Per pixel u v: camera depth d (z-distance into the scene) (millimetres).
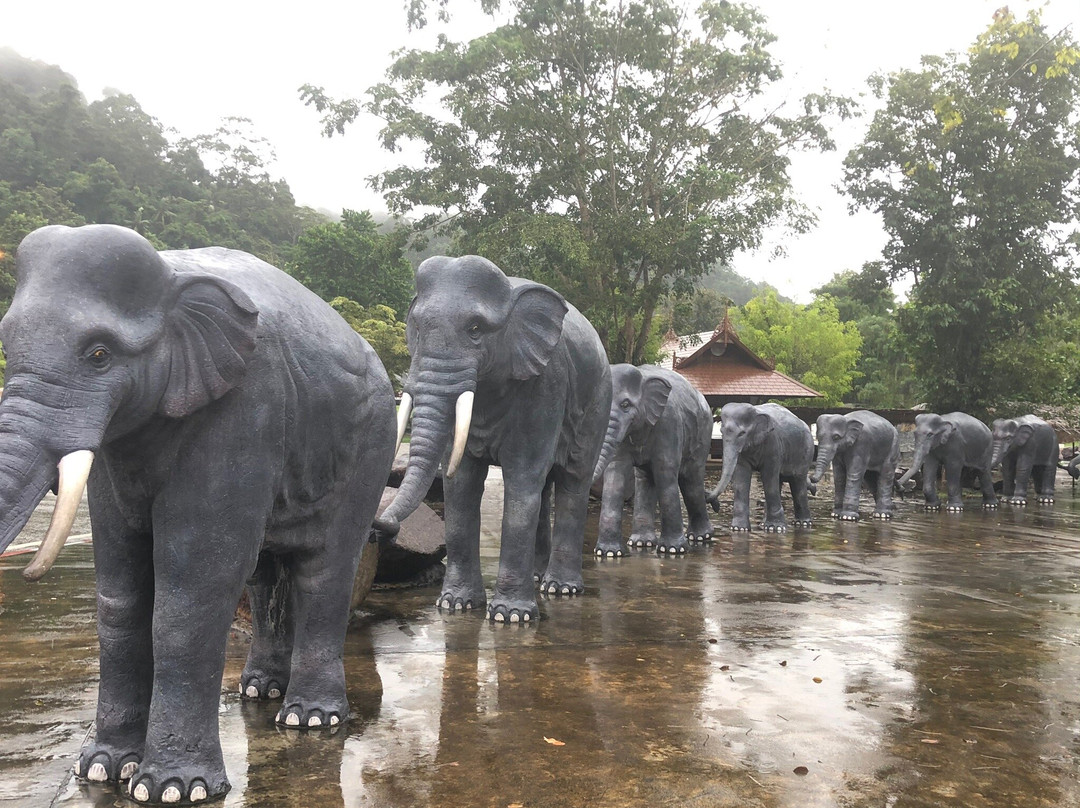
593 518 13617
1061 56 13109
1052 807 3359
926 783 3561
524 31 23562
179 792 3182
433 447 5660
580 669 5098
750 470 12609
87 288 2787
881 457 15094
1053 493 19734
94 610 6230
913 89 26562
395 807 3219
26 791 3291
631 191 24297
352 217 53938
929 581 8422
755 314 49750
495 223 22812
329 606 4086
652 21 23891
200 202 78625
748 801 3338
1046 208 26047
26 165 81125
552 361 6539
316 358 3689
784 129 25109
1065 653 5730
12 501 2543
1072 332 31781
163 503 3186
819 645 5805
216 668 3295
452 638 5785
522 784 3449
